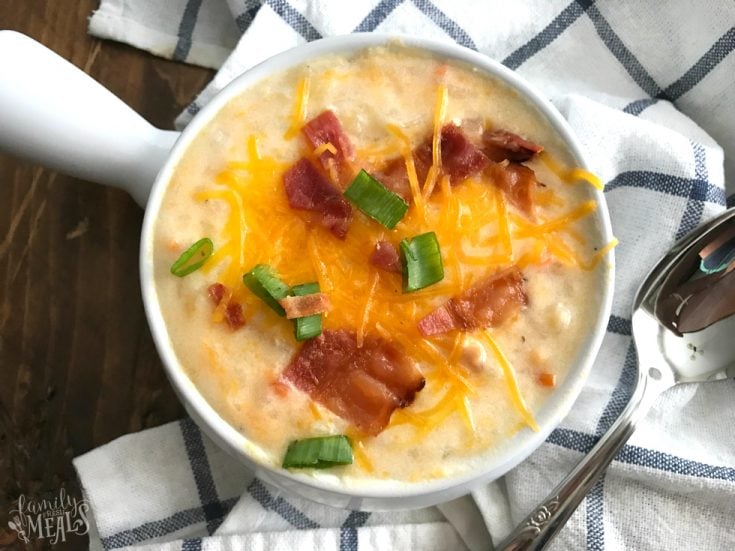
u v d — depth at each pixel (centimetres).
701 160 22
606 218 18
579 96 22
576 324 17
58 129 18
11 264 22
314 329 16
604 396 21
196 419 17
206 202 17
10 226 22
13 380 22
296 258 17
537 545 20
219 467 21
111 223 22
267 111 18
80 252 22
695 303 22
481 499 21
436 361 17
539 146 18
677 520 21
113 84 23
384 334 17
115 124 19
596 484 21
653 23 23
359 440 17
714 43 22
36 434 22
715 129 23
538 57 23
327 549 20
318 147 17
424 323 17
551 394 17
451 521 21
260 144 18
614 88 23
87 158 19
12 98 18
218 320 17
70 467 22
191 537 21
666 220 22
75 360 22
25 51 18
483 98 18
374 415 16
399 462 17
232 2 22
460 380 17
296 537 20
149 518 21
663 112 23
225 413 17
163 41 23
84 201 22
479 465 17
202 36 23
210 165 18
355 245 17
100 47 23
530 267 17
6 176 23
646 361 21
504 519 21
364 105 18
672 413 22
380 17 22
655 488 21
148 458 21
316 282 17
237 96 18
